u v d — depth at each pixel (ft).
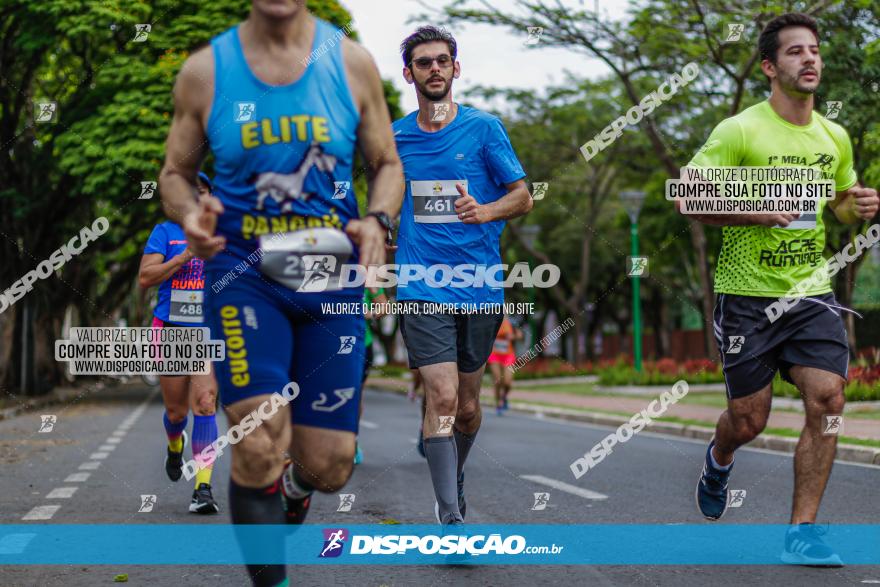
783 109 15.52
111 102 65.87
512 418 55.16
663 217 97.19
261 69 10.07
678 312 177.06
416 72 16.29
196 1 63.31
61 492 24.00
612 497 22.38
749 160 15.49
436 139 16.37
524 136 87.45
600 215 128.88
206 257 10.24
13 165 73.92
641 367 80.18
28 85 70.64
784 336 15.38
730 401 15.96
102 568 15.60
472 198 15.69
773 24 15.34
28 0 63.93
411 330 16.05
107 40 66.95
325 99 10.20
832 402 15.02
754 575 14.26
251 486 10.27
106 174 63.82
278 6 9.83
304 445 10.81
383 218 10.40
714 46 54.24
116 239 89.10
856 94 49.93
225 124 10.08
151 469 28.76
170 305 20.43
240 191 10.23
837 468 26.86
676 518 19.31
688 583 13.88
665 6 53.67
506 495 22.80
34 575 15.08
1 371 76.95
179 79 10.22
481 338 16.62
